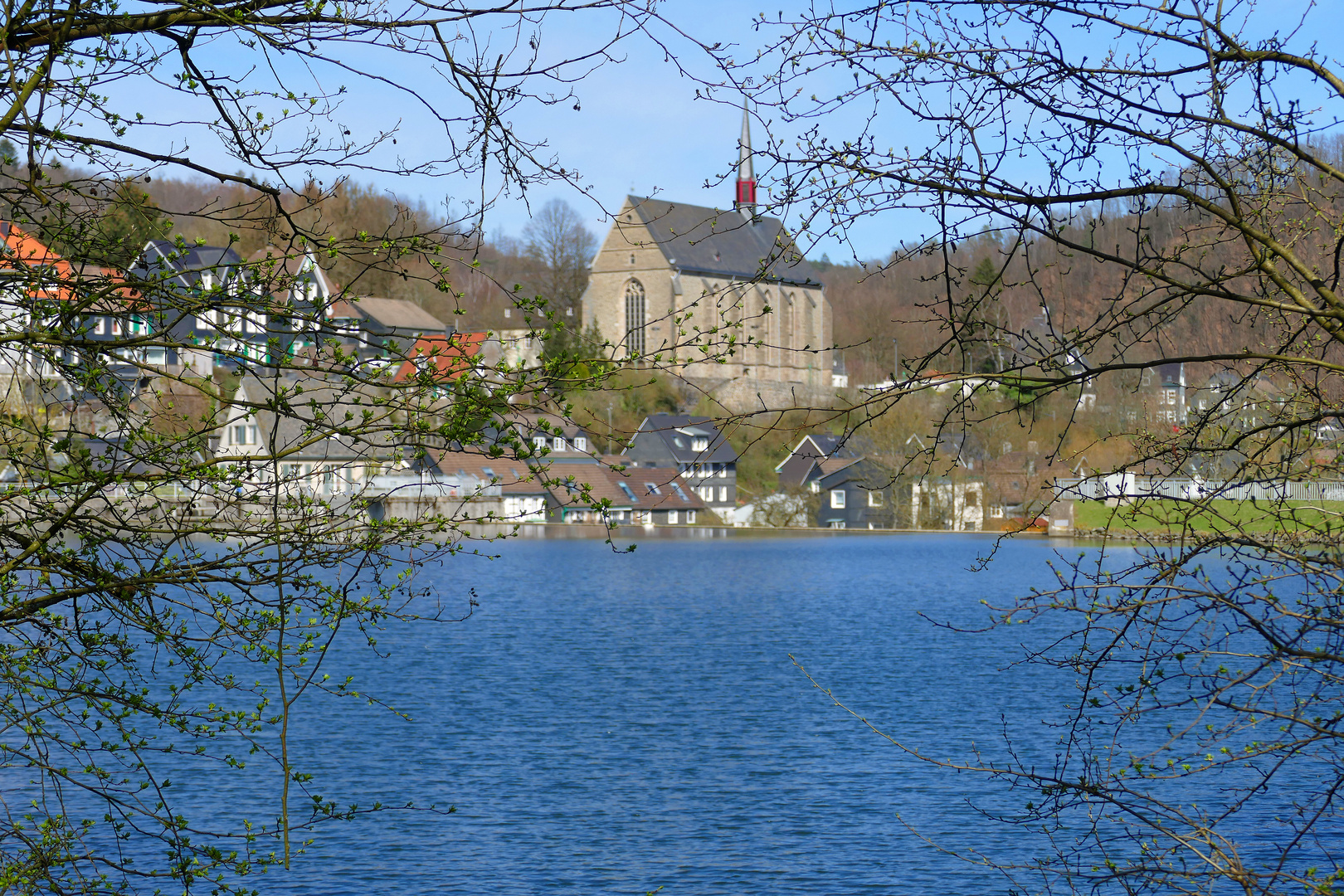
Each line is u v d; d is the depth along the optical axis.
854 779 34.88
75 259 9.20
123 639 9.90
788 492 157.88
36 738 10.03
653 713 45.44
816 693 49.19
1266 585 8.93
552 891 26.09
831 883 26.39
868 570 107.75
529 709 46.00
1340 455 10.14
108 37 8.98
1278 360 8.80
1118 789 10.58
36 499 9.49
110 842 26.55
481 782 35.03
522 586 96.62
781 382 167.00
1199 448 9.84
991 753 37.09
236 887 25.02
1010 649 60.25
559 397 9.26
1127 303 9.23
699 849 28.94
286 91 9.02
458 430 9.05
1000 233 9.01
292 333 9.31
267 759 36.06
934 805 31.89
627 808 32.41
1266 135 8.66
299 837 29.00
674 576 104.62
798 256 8.96
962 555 120.06
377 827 30.06
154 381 9.69
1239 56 8.57
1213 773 29.78
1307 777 29.11
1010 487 111.00
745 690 50.25
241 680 46.12
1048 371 9.38
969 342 9.27
